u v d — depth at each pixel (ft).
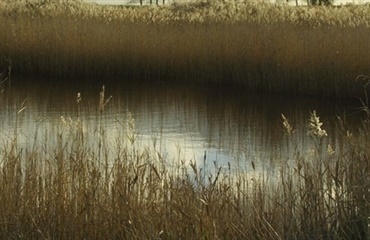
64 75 68.33
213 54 64.03
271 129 45.11
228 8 70.79
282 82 59.36
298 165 24.91
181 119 48.26
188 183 23.47
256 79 60.80
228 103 55.42
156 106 53.62
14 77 68.18
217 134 43.32
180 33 66.03
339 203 23.49
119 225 22.54
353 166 25.23
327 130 44.78
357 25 57.82
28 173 24.52
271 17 64.90
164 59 66.49
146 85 64.44
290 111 51.93
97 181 23.76
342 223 23.07
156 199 23.12
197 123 46.88
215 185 24.44
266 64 60.03
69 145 33.22
